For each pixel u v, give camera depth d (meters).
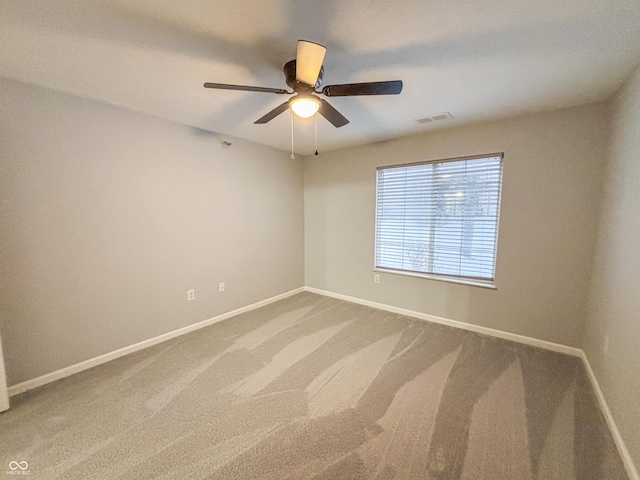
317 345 2.66
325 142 3.53
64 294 2.15
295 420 1.70
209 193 3.10
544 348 2.58
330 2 1.19
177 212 2.83
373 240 3.66
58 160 2.07
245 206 3.49
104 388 2.02
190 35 1.43
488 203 2.84
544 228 2.52
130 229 2.49
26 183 1.95
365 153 3.62
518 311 2.70
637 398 1.36
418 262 3.36
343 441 1.54
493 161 2.77
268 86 2.00
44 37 1.44
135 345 2.57
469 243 2.99
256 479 1.33
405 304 3.44
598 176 2.26
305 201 4.33
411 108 2.37
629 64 1.66
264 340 2.77
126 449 1.50
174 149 2.76
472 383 2.05
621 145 1.87
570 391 1.95
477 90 2.04
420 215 3.29
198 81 1.92
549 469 1.37
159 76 1.85
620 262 1.74
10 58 1.63
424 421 1.69
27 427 1.64
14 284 1.93
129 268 2.51
